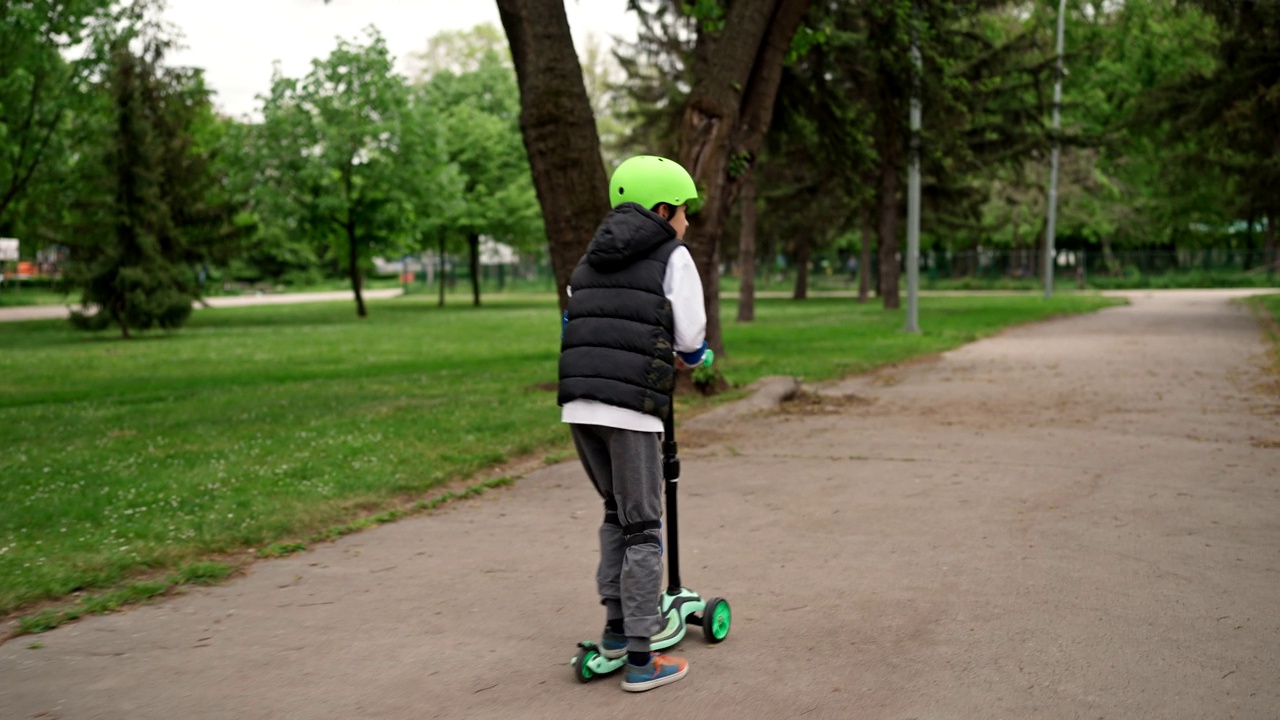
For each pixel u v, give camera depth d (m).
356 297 37.47
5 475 7.45
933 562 5.00
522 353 19.61
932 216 37.66
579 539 5.70
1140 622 4.07
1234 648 3.76
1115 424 9.43
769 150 19.62
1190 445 8.27
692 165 12.08
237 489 6.84
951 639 3.92
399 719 3.31
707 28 12.38
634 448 3.64
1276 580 4.62
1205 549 5.16
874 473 7.37
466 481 7.41
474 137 45.16
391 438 8.89
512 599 4.61
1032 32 28.33
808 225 39.47
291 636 4.14
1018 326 24.69
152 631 4.23
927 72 17.97
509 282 70.06
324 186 36.66
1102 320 26.23
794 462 7.91
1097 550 5.16
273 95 36.31
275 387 13.93
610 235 3.69
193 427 9.92
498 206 44.75
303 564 5.28
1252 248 58.59
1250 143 25.42
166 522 5.93
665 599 3.93
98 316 27.20
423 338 24.66
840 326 25.00
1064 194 47.56
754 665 3.71
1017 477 7.09
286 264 76.44
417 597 4.66
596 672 3.58
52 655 3.95
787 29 12.36
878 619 4.18
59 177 31.98
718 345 16.52
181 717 3.35
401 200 37.22
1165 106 25.94
